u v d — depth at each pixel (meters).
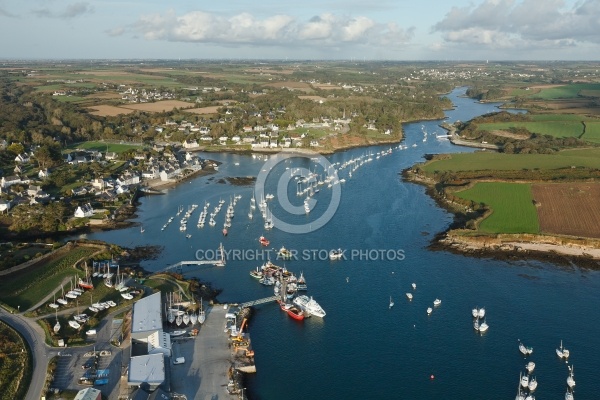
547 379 129.88
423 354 140.50
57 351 129.62
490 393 125.25
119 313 151.12
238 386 121.25
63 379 118.50
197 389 119.62
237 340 139.88
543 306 166.50
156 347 130.88
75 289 163.75
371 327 153.88
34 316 145.88
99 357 128.25
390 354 140.50
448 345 144.75
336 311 162.88
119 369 123.69
